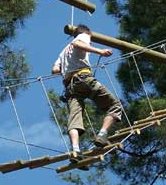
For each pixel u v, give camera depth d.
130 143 15.03
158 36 15.23
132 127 9.23
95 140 8.89
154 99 14.73
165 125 14.19
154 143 14.96
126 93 15.53
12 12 13.53
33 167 8.75
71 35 9.37
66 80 9.17
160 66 15.16
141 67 15.55
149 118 9.35
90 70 9.17
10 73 13.36
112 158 15.25
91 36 9.79
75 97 9.11
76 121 8.98
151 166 15.21
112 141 9.18
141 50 10.26
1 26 13.53
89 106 15.03
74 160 8.71
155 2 15.65
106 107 9.15
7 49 13.57
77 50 9.14
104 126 9.04
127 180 15.35
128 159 15.27
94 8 9.75
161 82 15.23
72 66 9.14
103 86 9.14
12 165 8.63
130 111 14.69
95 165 15.36
